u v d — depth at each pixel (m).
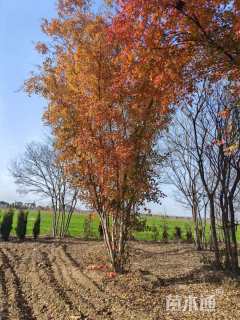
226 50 7.61
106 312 9.61
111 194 13.63
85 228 31.95
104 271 14.18
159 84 8.05
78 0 13.90
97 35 12.97
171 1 7.31
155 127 13.46
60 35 14.02
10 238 27.00
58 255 18.84
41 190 62.38
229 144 12.67
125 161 13.05
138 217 14.57
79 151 13.42
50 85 14.19
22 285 12.39
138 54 7.98
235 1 7.13
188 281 12.97
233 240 14.06
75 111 13.74
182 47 7.76
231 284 12.11
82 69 13.17
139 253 20.39
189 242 28.98
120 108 13.05
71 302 10.45
